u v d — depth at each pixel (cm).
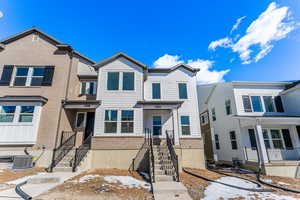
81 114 1229
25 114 971
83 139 1130
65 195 469
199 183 682
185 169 1005
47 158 927
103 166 945
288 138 1211
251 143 1200
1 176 673
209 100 1805
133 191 539
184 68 1323
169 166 786
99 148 973
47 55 1148
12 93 1052
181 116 1193
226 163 1412
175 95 1253
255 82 1312
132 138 1004
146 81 1284
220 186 653
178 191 532
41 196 451
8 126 938
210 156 1736
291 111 1257
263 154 982
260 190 607
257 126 1045
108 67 1149
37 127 969
